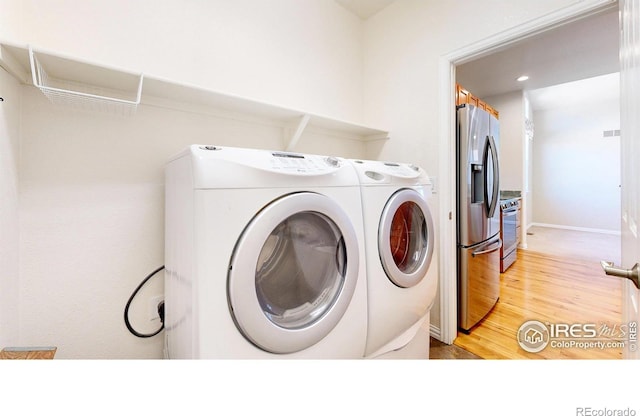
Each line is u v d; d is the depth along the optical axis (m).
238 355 0.75
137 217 1.25
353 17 2.28
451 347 1.75
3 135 0.87
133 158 1.23
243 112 1.57
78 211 1.11
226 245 0.74
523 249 4.32
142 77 1.04
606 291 2.60
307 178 0.92
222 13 1.52
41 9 1.03
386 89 2.18
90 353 1.14
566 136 6.12
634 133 0.65
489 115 2.18
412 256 1.43
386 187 1.21
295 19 1.88
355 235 1.04
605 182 5.66
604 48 2.83
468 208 1.90
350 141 2.26
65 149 1.08
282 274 0.92
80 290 1.11
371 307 1.10
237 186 0.77
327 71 2.09
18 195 0.97
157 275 1.29
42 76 0.97
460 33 1.70
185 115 1.39
